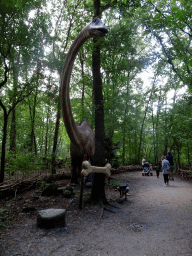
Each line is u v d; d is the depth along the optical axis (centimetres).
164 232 392
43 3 832
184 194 728
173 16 281
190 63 311
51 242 340
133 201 639
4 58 691
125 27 673
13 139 1059
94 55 666
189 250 316
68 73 448
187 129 1024
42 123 1319
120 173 1489
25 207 516
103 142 624
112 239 359
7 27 666
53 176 873
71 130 525
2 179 694
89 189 733
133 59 773
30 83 777
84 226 418
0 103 703
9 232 375
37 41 759
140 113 2217
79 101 1260
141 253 308
